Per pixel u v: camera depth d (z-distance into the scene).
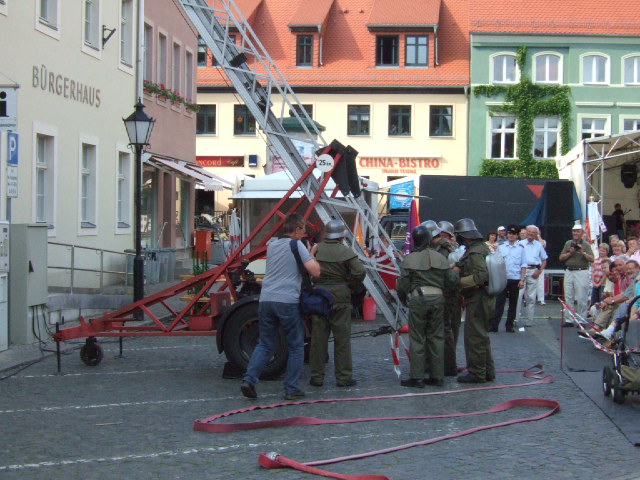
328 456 7.54
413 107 50.25
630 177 28.66
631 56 48.50
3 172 17.22
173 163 28.36
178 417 9.10
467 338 11.20
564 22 48.72
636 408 9.53
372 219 14.21
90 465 7.23
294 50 51.12
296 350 9.98
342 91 50.62
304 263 9.95
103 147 22.73
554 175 48.53
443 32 51.59
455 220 25.78
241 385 9.90
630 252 17.06
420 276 10.80
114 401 9.95
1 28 17.05
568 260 17.78
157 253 24.83
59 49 19.81
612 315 14.38
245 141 51.50
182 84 31.08
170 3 29.34
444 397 10.22
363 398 10.08
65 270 17.45
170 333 11.85
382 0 52.22
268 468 7.09
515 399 9.74
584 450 7.74
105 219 22.91
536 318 19.56
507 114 49.09
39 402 9.89
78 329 12.12
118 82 23.77
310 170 11.81
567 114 48.53
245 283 13.12
